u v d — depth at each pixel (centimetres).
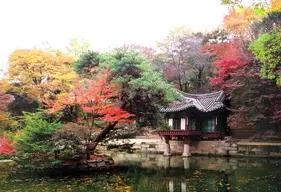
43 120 2130
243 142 3331
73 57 3828
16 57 3397
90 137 2088
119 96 2142
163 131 3422
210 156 3366
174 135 3353
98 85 1975
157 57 4891
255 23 3444
